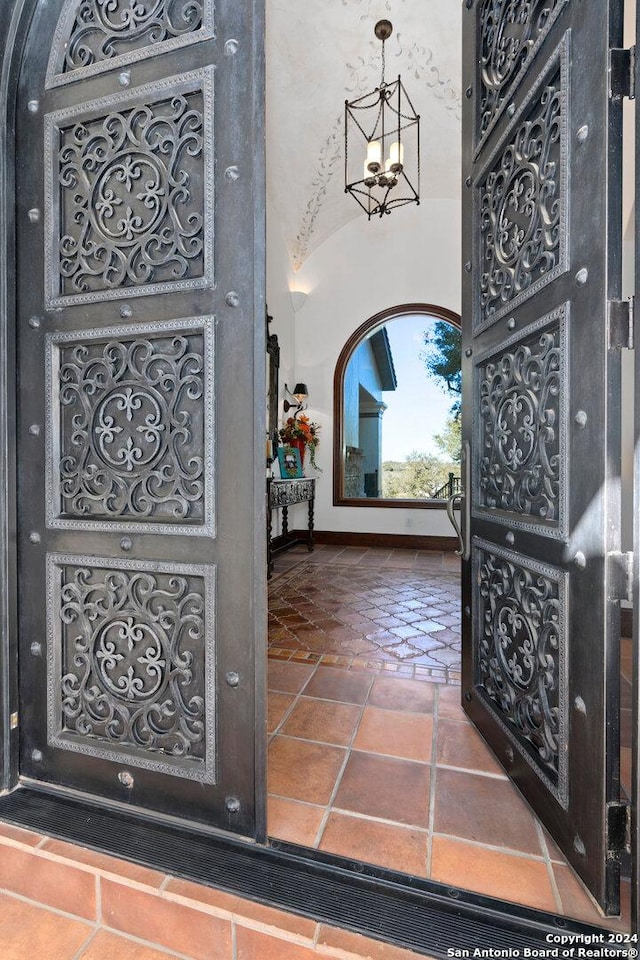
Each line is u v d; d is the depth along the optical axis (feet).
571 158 3.10
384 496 18.66
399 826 3.61
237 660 3.42
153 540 3.67
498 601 4.55
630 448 6.93
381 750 4.68
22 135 4.04
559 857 3.32
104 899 3.22
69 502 4.00
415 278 17.37
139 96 3.63
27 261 4.04
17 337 4.08
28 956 3.05
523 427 3.95
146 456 3.71
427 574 13.05
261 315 3.33
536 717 3.79
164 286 3.56
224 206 3.41
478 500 5.01
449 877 3.13
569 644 3.21
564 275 3.21
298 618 9.05
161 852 3.33
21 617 4.13
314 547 17.72
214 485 3.46
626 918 2.84
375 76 11.84
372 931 2.75
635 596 2.66
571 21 3.07
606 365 2.78
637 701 2.63
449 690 6.02
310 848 3.37
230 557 3.43
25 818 3.68
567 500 3.20
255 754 3.38
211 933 2.95
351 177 15.42
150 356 3.68
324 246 18.29
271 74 11.81
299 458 17.21
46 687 4.05
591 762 2.96
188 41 3.46
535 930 2.75
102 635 3.90
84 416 3.93
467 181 5.22
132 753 3.74
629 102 3.39
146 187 3.66
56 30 3.92
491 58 4.49
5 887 3.51
